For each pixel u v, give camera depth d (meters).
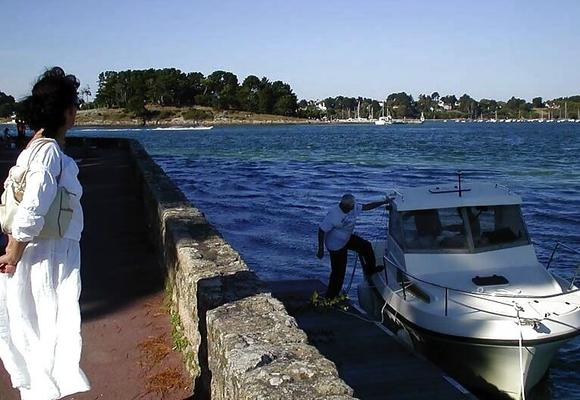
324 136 114.44
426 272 9.78
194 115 194.12
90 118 185.25
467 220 10.25
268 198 28.72
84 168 24.00
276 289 12.08
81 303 7.49
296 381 3.43
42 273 3.37
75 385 3.39
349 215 11.16
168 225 7.71
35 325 3.41
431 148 72.44
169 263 7.52
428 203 10.28
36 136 3.43
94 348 6.11
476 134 120.44
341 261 11.30
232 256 6.25
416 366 8.34
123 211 13.88
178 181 35.97
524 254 10.08
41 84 3.41
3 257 3.24
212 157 58.41
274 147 76.56
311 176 39.47
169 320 6.89
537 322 8.11
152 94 199.12
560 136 106.88
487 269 9.78
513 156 57.81
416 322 8.96
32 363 3.39
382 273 11.23
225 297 4.91
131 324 6.78
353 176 39.53
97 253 9.97
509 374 8.35
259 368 3.57
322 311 10.66
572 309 8.47
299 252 17.59
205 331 4.89
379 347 9.02
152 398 5.09
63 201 3.39
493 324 8.17
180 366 5.70
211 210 25.09
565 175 39.88
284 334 4.14
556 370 9.83
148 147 77.12
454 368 8.88
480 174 40.59
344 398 3.23
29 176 3.21
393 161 52.78
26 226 3.12
